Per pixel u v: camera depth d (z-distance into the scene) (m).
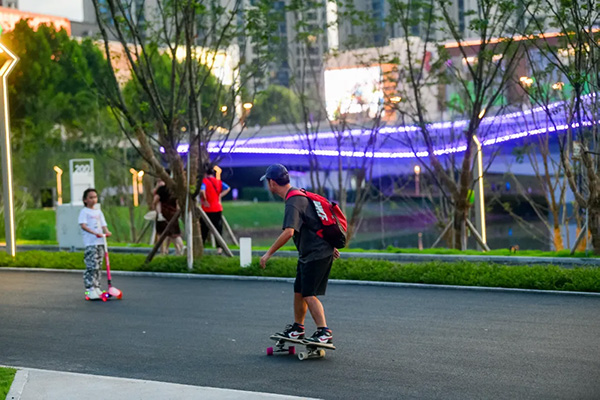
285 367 9.84
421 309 14.23
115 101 22.91
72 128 48.94
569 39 20.52
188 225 21.44
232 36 23.33
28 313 15.03
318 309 10.29
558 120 32.09
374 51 38.09
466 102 32.69
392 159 45.28
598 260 20.77
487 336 11.52
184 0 21.19
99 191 45.81
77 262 22.92
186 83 23.17
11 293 18.02
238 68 26.12
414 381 8.94
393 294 16.27
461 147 33.28
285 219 10.21
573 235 40.75
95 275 16.77
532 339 11.21
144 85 22.16
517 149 33.81
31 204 51.56
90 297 16.66
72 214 28.73
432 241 53.00
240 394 8.28
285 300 15.90
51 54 49.91
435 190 44.25
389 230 54.53
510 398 8.12
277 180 10.38
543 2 26.92
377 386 8.76
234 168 92.06
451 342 11.15
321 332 10.29
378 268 18.41
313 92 42.28
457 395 8.30
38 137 50.44
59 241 29.06
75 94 48.38
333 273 18.52
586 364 9.55
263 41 23.58
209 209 25.19
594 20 21.56
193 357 10.63
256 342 11.59
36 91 49.91
